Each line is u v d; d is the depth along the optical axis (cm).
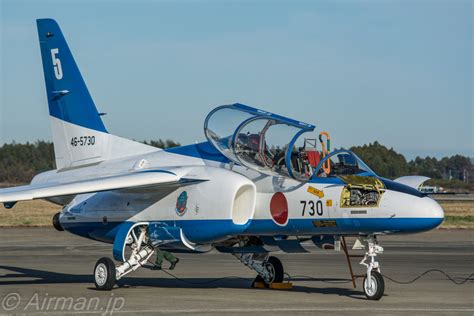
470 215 12012
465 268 4775
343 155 3369
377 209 3130
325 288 3703
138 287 3738
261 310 2895
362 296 3350
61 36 4344
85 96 4262
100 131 4197
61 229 4138
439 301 3188
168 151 3872
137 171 3816
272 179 3425
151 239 3653
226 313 2820
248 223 3422
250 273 4500
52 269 4731
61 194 3412
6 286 3766
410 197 3109
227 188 3378
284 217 3375
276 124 3450
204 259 5481
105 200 3869
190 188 3519
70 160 4291
